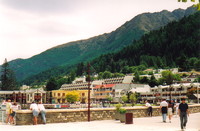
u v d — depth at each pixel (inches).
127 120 911.7
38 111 858.8
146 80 7052.2
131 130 715.4
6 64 6737.2
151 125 864.9
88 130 709.3
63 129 729.6
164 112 983.6
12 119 858.8
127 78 7564.0
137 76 7391.7
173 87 4948.3
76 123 920.3
